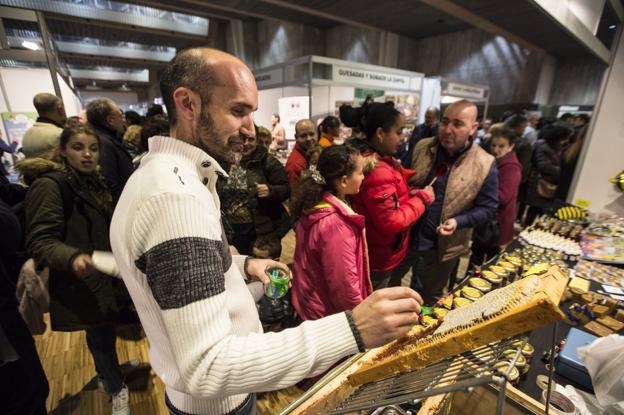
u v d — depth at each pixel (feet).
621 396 2.07
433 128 12.60
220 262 1.44
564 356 2.50
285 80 11.11
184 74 1.60
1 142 8.42
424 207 4.95
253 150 6.88
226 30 38.88
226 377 1.21
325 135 9.02
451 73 34.53
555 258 4.44
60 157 3.99
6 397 2.87
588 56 31.40
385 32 31.32
